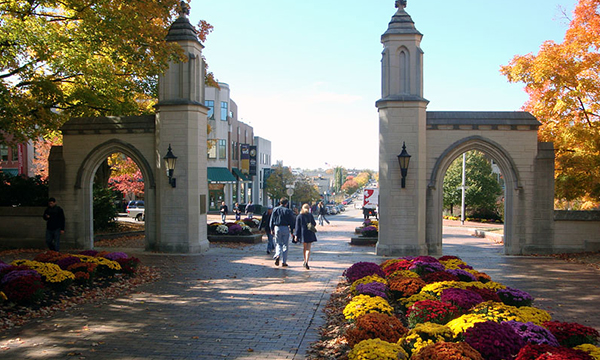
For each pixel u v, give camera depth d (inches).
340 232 1073.5
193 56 638.5
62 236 671.8
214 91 2006.6
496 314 239.9
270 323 303.3
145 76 737.0
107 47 621.3
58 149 675.4
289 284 424.8
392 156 625.9
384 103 628.1
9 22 524.7
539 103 762.2
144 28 566.3
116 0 562.6
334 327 290.4
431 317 247.9
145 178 654.5
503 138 630.5
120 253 452.8
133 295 377.7
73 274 376.2
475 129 633.0
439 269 392.2
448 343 189.6
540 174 628.4
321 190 4980.3
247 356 244.4
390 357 188.4
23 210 681.6
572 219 625.0
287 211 527.5
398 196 625.3
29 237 684.7
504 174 641.0
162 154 637.3
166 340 268.8
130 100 820.6
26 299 321.4
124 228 933.8
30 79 649.0
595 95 688.4
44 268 362.3
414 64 628.7
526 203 631.2
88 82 672.4
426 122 635.5
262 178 2758.4
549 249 628.7
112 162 973.8
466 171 1694.1
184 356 244.1
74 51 567.2
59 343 261.7
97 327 292.0
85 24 550.3
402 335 229.8
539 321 235.0
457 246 767.1
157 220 644.7
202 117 658.8
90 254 461.1
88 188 677.3
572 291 404.5
